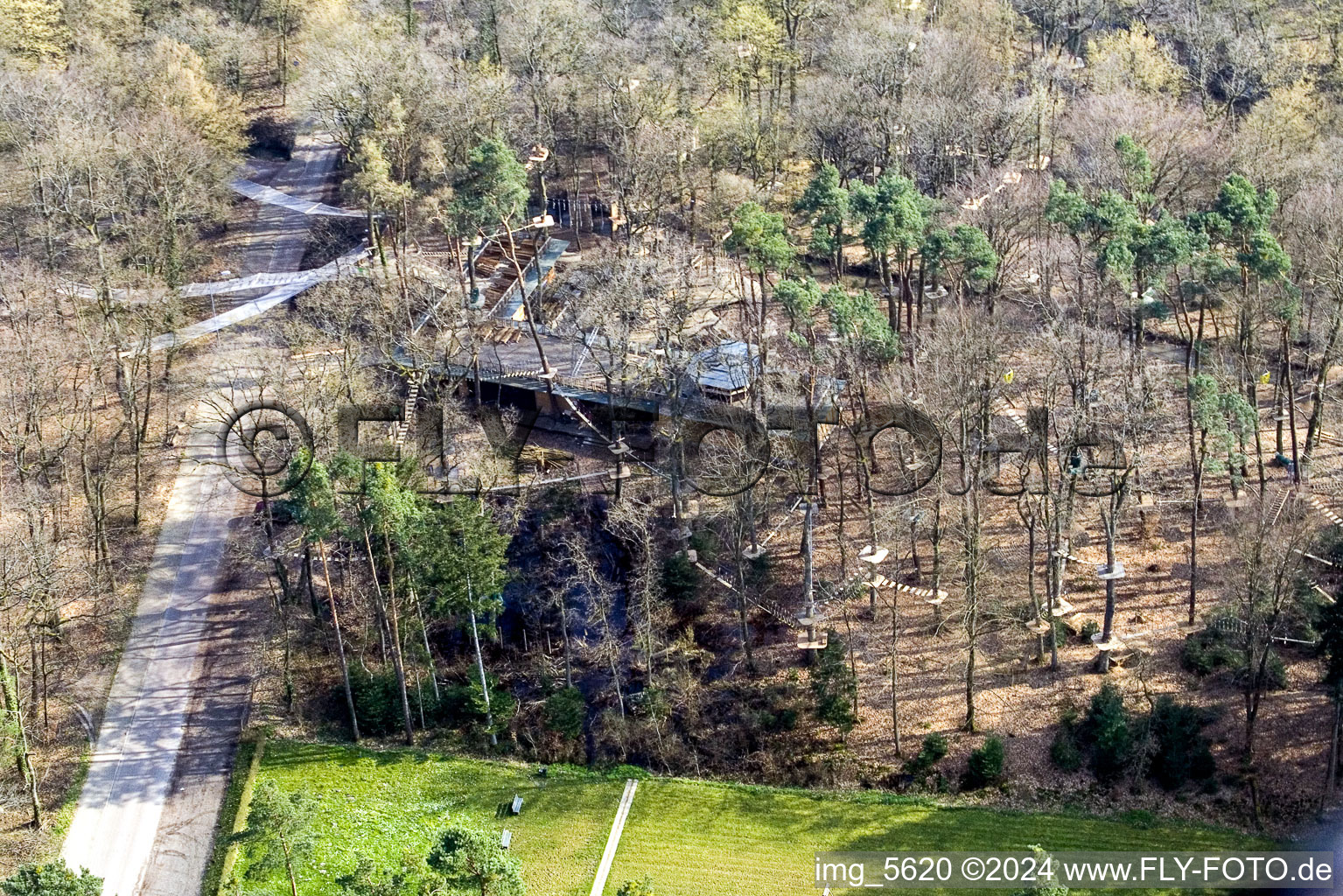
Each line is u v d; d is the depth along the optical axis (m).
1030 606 102.38
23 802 95.94
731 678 102.25
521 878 88.62
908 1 167.62
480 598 100.62
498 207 119.88
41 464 112.06
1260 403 117.88
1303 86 144.38
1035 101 139.38
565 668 103.62
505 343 131.38
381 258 131.00
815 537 110.25
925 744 95.31
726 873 89.75
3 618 102.81
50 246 131.25
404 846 92.69
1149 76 148.62
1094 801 92.56
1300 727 94.81
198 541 117.19
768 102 157.12
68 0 168.25
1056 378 98.00
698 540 108.38
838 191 112.12
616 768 98.56
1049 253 116.00
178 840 94.12
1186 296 119.81
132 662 107.31
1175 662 99.31
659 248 126.12
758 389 105.62
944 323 107.56
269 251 154.12
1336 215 105.44
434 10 177.25
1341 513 104.31
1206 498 109.00
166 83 151.38
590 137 162.25
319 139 177.62
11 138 142.12
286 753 100.38
